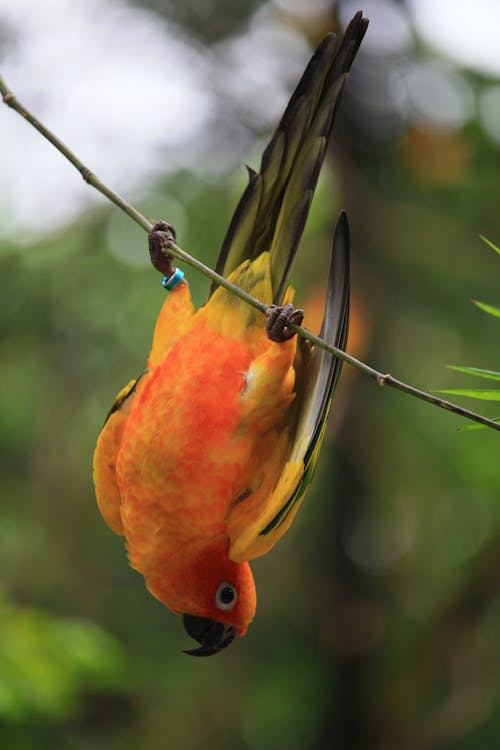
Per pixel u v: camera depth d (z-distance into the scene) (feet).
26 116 16.11
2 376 46.39
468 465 42.09
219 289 18.03
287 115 17.48
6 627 28.55
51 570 45.34
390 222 40.52
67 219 43.11
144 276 44.24
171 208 40.83
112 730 45.11
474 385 40.78
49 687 27.53
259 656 46.60
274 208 17.94
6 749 28.17
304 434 16.93
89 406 46.52
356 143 39.29
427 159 37.35
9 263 44.24
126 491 18.26
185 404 17.54
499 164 38.22
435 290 40.73
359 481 44.39
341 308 16.70
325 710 45.21
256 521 17.52
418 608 45.19
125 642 46.14
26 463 46.68
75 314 44.78
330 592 45.80
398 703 44.65
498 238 40.68
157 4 38.47
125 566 47.42
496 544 43.39
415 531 47.55
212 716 46.19
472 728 43.70
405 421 42.16
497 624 45.21
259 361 17.52
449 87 37.32
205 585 19.22
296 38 37.37
